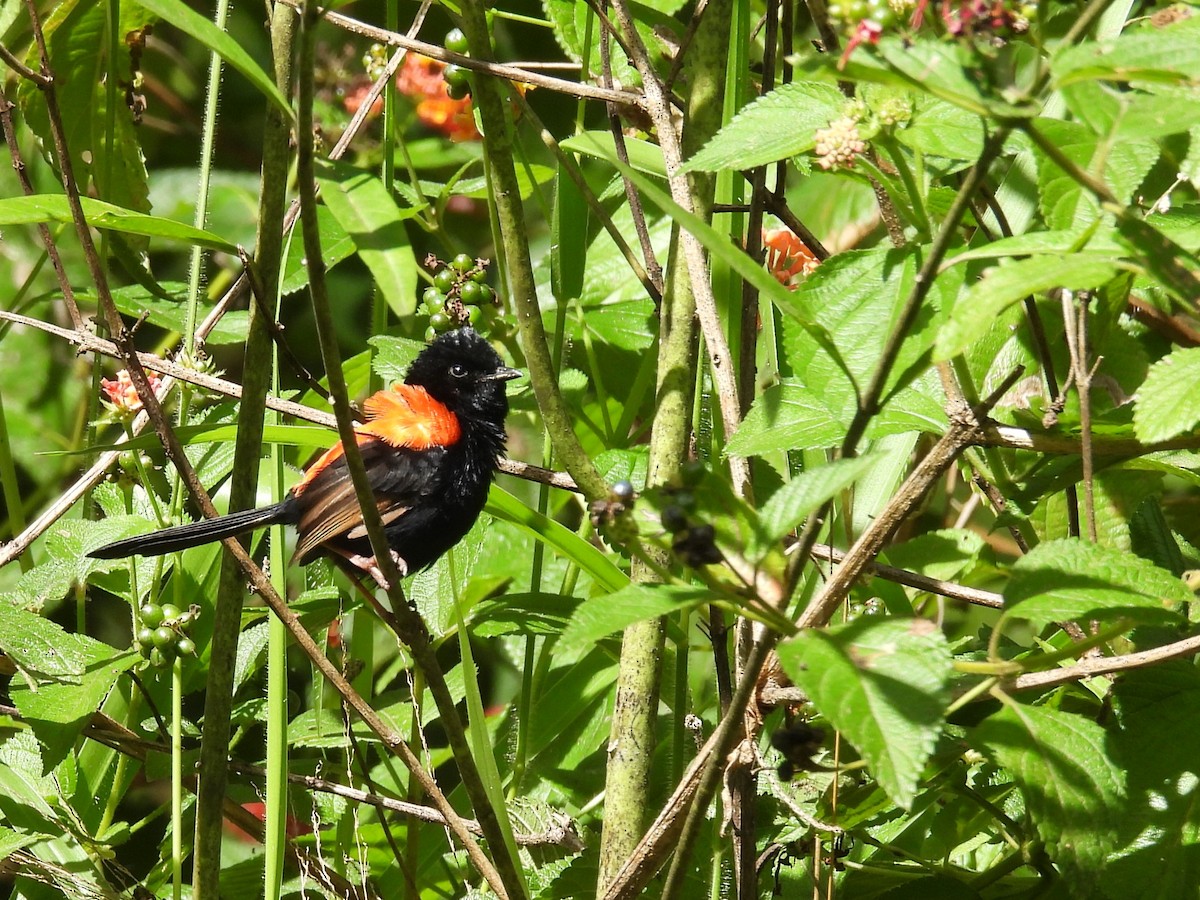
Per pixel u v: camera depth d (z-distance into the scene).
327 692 6.00
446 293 5.93
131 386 5.32
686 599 2.65
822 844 4.57
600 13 4.45
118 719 5.67
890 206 3.71
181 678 5.14
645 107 4.25
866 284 3.33
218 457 6.00
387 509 5.51
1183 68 2.25
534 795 5.66
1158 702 3.84
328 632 6.18
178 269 8.66
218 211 8.78
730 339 4.29
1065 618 2.94
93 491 5.81
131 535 5.12
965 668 3.12
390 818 5.86
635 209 4.90
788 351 3.33
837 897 4.44
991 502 4.80
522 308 4.29
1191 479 4.17
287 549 7.04
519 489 7.57
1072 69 2.28
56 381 8.06
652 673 4.18
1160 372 3.06
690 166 3.34
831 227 7.19
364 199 3.21
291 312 8.57
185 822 5.39
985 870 4.53
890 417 3.79
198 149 9.20
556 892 4.68
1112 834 3.07
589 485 4.35
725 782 3.97
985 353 4.01
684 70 5.52
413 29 5.48
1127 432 3.70
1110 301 4.36
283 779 4.01
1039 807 3.10
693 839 3.02
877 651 2.58
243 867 5.45
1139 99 2.41
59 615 7.69
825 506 2.70
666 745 5.54
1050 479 4.35
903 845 5.05
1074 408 4.38
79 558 5.07
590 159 7.50
